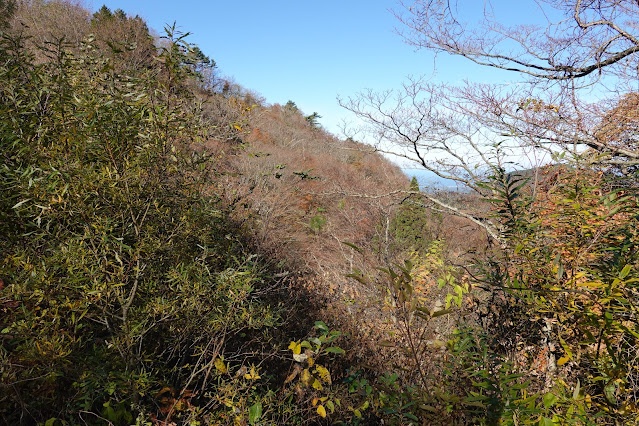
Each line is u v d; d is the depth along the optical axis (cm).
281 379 287
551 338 168
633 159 309
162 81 230
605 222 138
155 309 208
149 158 215
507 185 157
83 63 225
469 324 195
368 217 750
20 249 189
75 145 196
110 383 181
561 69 378
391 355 279
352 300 383
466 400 137
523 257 155
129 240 220
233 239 310
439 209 492
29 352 158
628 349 126
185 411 217
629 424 118
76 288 180
